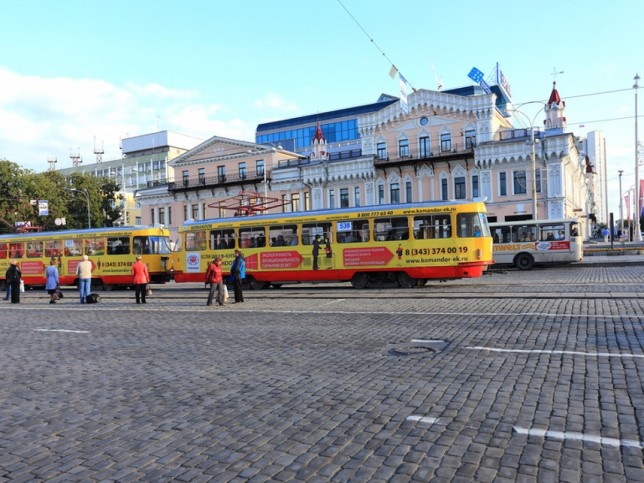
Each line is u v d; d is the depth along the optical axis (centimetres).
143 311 1636
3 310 1900
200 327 1246
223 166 6125
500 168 4681
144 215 6650
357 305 1547
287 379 736
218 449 494
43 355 989
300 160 5819
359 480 420
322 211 2350
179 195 6353
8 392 731
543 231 3369
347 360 836
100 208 6969
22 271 3234
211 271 1717
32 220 6075
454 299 1588
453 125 4919
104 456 487
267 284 2525
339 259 2281
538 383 663
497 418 544
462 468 433
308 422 558
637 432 496
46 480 439
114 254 2988
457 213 2109
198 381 747
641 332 959
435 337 989
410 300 1622
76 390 727
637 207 5756
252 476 434
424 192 5038
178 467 456
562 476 413
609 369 718
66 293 2934
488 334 997
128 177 11306
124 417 601
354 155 5716
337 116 7744
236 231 2514
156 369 832
